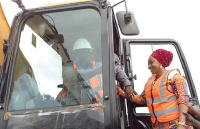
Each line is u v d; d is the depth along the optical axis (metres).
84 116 2.11
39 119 2.15
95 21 2.51
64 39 2.51
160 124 2.62
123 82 2.82
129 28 2.56
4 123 2.15
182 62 3.47
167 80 2.60
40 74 2.40
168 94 2.59
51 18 2.59
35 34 2.56
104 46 2.31
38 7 2.64
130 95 2.88
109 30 2.37
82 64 2.37
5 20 3.22
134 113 3.24
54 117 2.14
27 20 2.61
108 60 2.25
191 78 3.37
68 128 2.10
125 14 2.57
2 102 2.22
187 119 2.80
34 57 2.47
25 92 2.32
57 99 2.26
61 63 2.42
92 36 2.46
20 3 2.51
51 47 2.50
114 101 2.11
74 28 2.53
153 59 2.74
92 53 2.38
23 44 2.51
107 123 2.05
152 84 2.71
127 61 3.37
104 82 2.17
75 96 2.24
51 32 2.55
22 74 2.40
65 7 2.58
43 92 2.32
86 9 2.56
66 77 2.35
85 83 2.27
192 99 3.25
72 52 2.45
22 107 2.26
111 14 2.46
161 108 2.59
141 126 3.18
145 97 2.91
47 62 2.44
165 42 3.60
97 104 2.12
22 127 2.14
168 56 2.72
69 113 2.14
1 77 2.32
